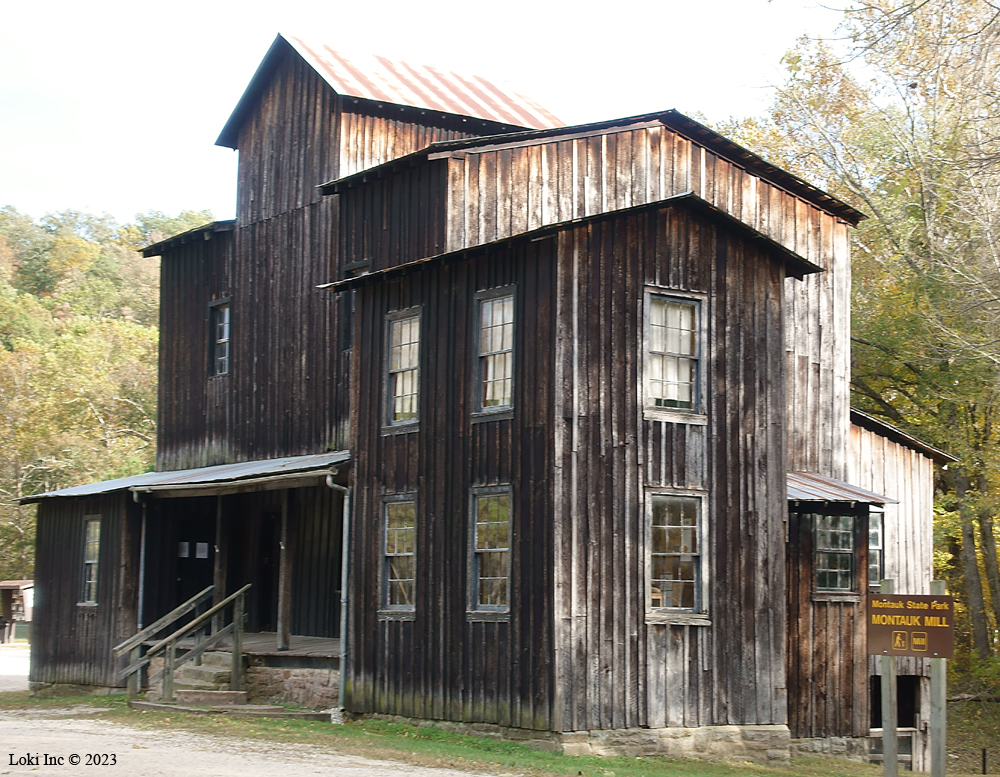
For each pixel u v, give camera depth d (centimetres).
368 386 1989
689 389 1770
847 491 2112
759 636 1769
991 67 2594
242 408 2650
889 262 3431
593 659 1608
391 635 1853
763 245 1858
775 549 1812
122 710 2019
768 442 1830
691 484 1739
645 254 1744
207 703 2002
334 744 1527
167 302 3000
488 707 1666
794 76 3947
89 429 6153
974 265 2936
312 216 2483
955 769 2442
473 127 2503
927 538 2489
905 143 3338
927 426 3262
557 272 1655
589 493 1641
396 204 2166
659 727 1650
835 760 2038
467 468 1759
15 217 12244
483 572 1719
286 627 2098
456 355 1808
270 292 2602
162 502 2548
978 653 3216
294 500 2481
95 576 2642
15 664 3906
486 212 2034
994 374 2966
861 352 3431
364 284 2012
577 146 2125
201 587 2588
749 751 1727
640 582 1669
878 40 1903
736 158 2297
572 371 1647
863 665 2152
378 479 1936
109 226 13350
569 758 1522
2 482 5944
